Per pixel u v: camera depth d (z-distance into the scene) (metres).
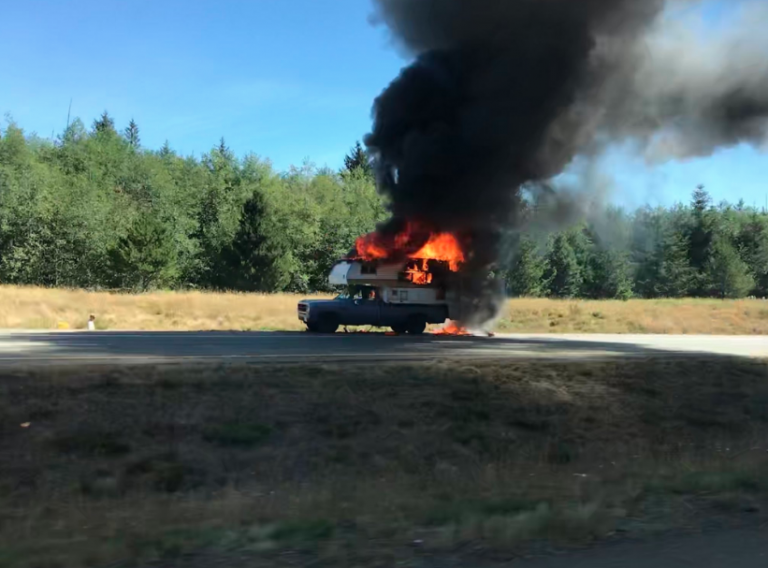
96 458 9.05
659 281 64.88
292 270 59.12
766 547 5.25
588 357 17.45
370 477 9.11
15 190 50.50
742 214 76.50
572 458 10.71
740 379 16.30
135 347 16.31
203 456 9.45
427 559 4.81
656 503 6.55
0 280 49.78
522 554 4.96
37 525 6.01
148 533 5.49
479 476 8.65
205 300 32.12
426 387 12.96
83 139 69.56
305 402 11.49
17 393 10.14
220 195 65.69
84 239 50.88
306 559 4.78
